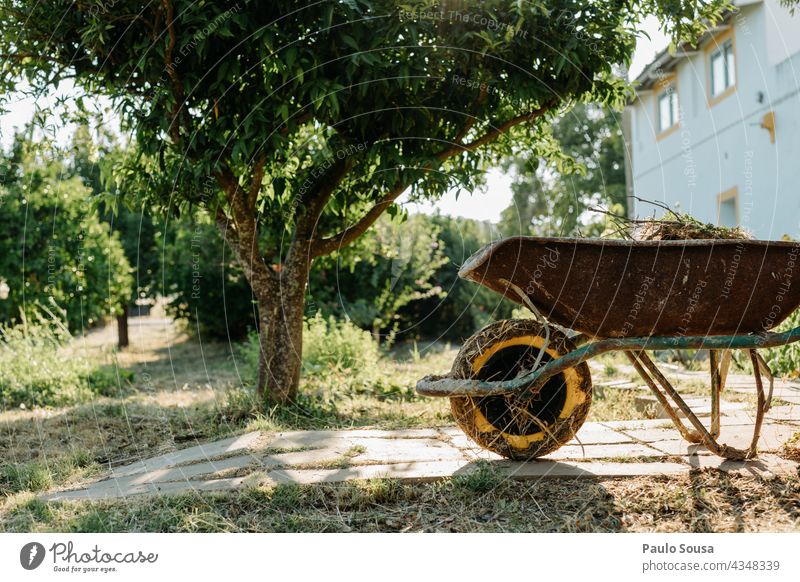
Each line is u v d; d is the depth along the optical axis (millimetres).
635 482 3396
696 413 4934
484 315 13742
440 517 3062
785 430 4289
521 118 5465
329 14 4273
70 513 3217
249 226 5598
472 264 3318
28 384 7133
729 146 11305
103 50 4793
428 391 3523
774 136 9945
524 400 3594
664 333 3516
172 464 4078
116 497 3418
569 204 17500
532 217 18844
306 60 4430
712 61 11789
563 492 3299
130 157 5969
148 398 7188
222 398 6352
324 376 7109
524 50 4844
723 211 11625
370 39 4570
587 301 3387
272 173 5859
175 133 5020
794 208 9500
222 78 4582
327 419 5418
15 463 4387
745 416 4758
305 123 5422
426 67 5027
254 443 4434
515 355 3848
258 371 5809
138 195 5777
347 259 7516
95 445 4957
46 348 7949
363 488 3293
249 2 4586
